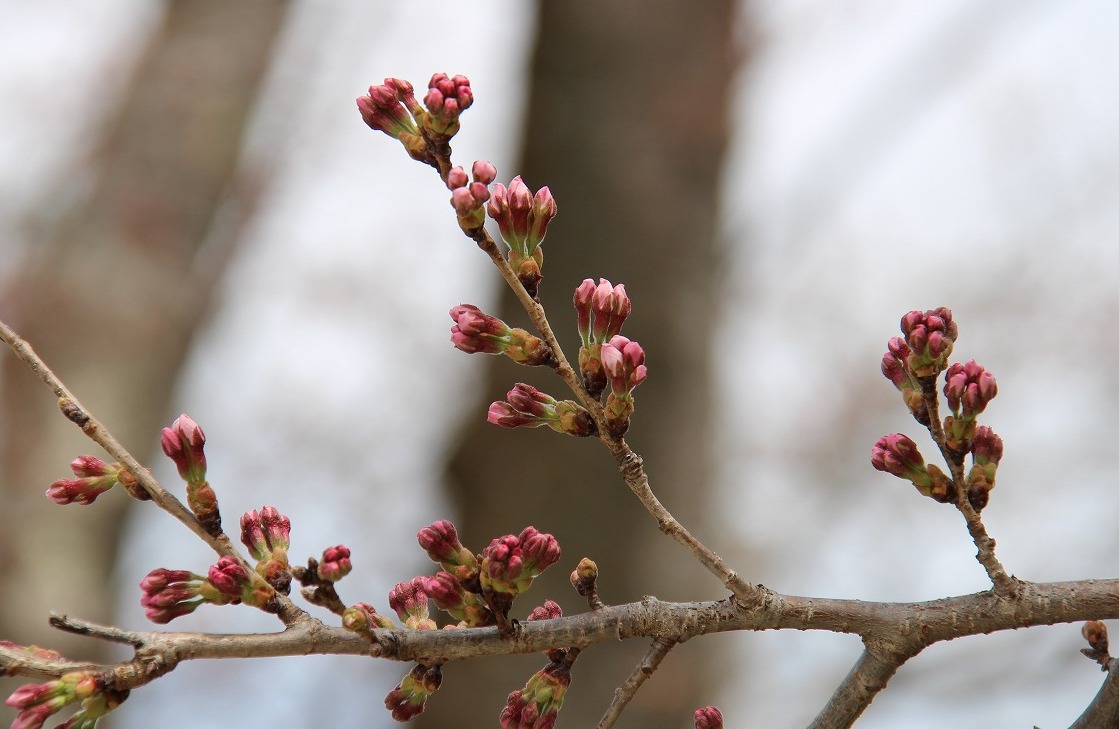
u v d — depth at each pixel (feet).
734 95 37.83
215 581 10.54
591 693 31.35
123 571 37.45
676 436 34.27
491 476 33.65
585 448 33.32
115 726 41.50
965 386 11.53
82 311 39.50
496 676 31.58
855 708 11.73
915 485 11.85
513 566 10.91
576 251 35.06
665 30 37.04
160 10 48.08
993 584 11.59
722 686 35.32
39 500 35.60
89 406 38.06
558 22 37.35
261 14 48.62
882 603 11.73
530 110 37.35
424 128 11.07
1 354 37.68
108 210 41.96
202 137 45.21
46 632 33.73
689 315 35.17
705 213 36.32
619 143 35.83
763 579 50.70
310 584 10.76
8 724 27.94
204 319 43.32
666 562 33.19
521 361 11.17
